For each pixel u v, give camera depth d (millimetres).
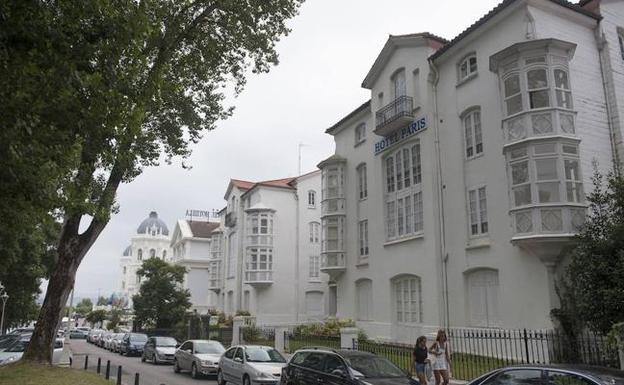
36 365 14734
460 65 21500
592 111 18109
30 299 35219
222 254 50000
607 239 13000
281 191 41312
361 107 28062
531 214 16516
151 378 19625
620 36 19688
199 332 35125
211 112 18578
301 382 11953
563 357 15086
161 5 14266
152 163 17531
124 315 77000
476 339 17969
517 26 18500
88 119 7117
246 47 17547
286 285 39656
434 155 22078
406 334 23109
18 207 7121
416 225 23094
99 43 6957
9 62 5938
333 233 29609
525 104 17250
